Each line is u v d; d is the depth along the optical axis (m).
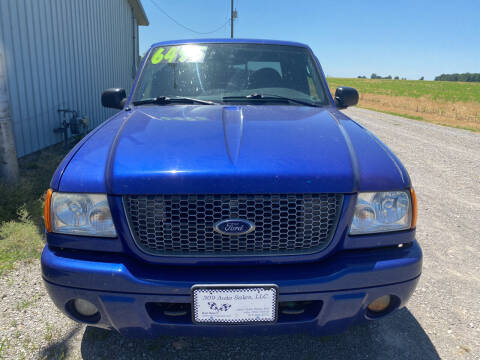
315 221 1.69
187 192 1.63
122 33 11.45
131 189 1.65
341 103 3.13
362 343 2.19
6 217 3.68
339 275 1.67
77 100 8.12
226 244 1.68
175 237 1.67
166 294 1.64
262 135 1.97
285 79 2.99
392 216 1.78
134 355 2.06
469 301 2.65
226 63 3.00
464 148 9.23
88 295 1.70
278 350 2.12
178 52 3.08
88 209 1.72
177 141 1.88
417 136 11.02
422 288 2.82
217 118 2.27
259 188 1.64
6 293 2.57
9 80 5.66
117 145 1.88
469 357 2.09
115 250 1.71
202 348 2.13
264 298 1.65
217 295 1.64
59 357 2.01
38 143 6.50
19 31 5.88
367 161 1.84
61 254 1.76
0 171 4.27
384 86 59.53
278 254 1.68
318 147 1.87
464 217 4.42
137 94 2.88
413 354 2.10
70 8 7.71
